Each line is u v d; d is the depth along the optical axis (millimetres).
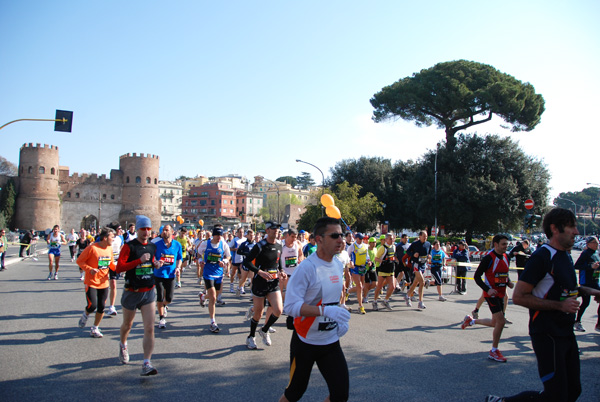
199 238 15812
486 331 8258
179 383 5145
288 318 3695
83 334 7445
